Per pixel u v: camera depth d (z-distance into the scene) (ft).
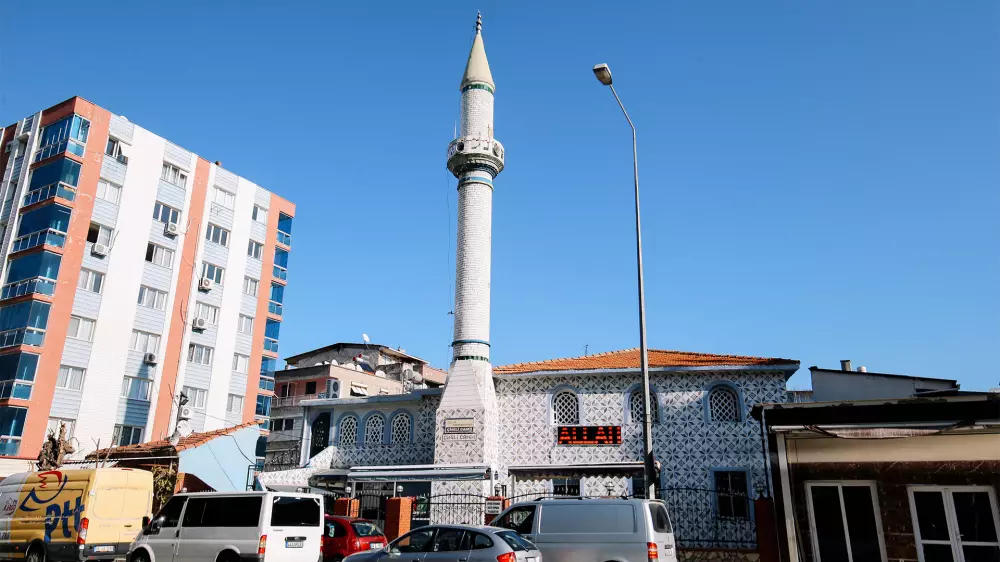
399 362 208.74
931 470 51.31
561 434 94.79
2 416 109.70
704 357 96.43
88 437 119.34
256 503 55.42
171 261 138.92
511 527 52.13
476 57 114.01
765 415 51.80
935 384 87.25
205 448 98.73
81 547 61.16
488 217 107.24
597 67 65.10
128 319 129.08
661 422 91.04
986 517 49.42
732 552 63.93
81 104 127.54
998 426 45.37
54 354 116.98
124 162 133.08
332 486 98.17
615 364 96.22
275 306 161.58
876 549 51.24
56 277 119.24
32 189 125.18
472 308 101.09
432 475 90.68
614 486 89.92
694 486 86.99
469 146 107.14
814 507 53.06
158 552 56.95
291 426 182.39
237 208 155.74
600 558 48.49
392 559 46.93
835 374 92.38
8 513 66.49
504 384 99.81
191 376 139.03
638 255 64.23
